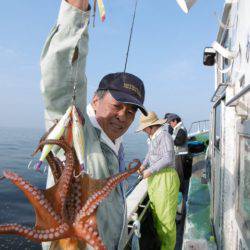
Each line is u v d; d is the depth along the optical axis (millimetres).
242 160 1497
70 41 1010
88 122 1137
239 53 1644
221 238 2027
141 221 2723
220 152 2221
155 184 2605
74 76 1050
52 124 1067
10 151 22109
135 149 27328
